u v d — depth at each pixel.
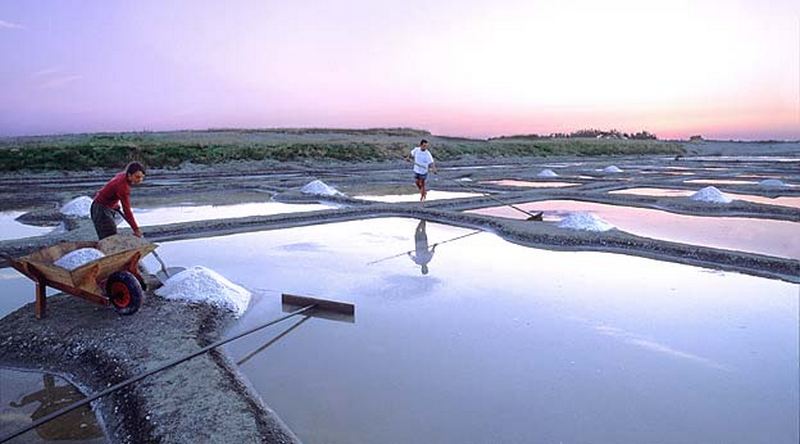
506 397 3.58
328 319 5.05
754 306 5.43
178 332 4.51
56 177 21.56
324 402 3.50
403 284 6.18
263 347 4.40
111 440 3.18
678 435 3.13
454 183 18.30
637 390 3.67
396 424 3.24
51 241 8.08
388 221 10.71
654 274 6.65
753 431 3.16
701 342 4.49
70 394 3.77
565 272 6.73
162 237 8.95
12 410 3.54
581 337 4.60
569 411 3.40
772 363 4.09
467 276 6.52
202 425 3.11
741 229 9.94
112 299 4.89
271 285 6.16
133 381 3.63
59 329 4.57
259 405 3.40
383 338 4.59
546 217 11.19
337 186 18.36
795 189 15.83
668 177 20.59
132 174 5.71
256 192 16.38
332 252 7.86
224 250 8.03
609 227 8.98
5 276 6.66
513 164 32.62
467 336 4.62
